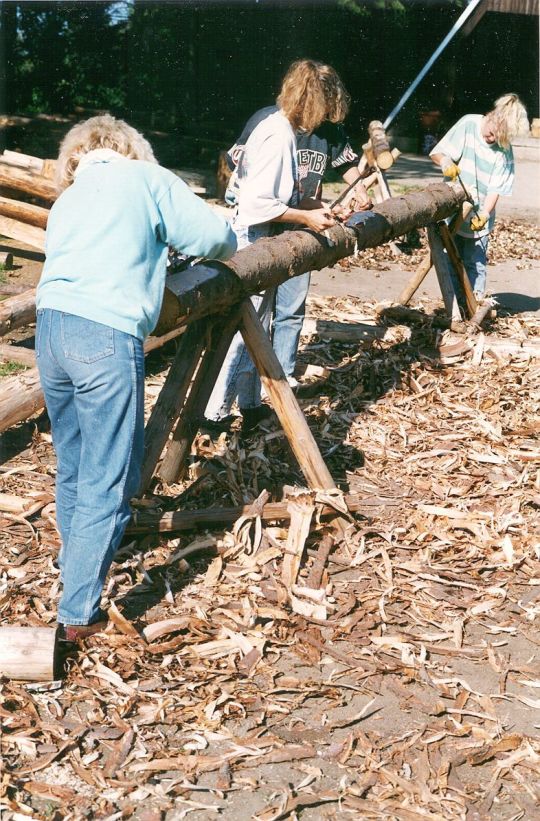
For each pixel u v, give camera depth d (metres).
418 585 3.81
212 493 4.42
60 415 3.33
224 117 20.16
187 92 19.94
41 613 3.45
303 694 3.10
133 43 19.75
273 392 4.21
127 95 20.05
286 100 4.49
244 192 4.55
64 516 3.49
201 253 3.24
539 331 7.38
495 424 5.51
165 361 6.36
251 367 4.94
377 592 3.74
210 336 4.19
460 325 6.92
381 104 22.28
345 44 21.41
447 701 3.12
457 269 7.09
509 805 2.67
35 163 9.57
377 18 21.36
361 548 4.04
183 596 3.63
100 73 19.95
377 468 4.90
